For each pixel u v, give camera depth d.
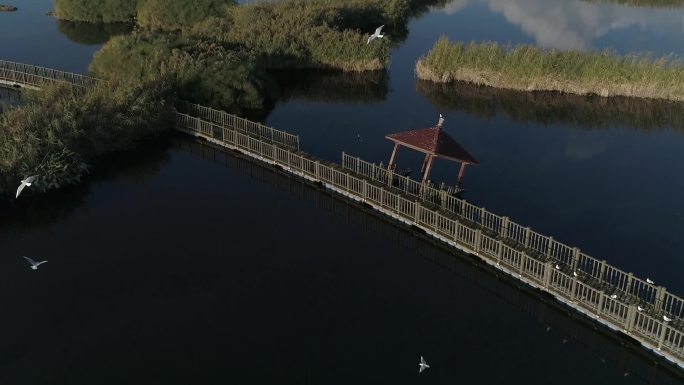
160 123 43.97
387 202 33.59
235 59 52.94
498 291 28.50
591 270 29.38
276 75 61.16
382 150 43.44
